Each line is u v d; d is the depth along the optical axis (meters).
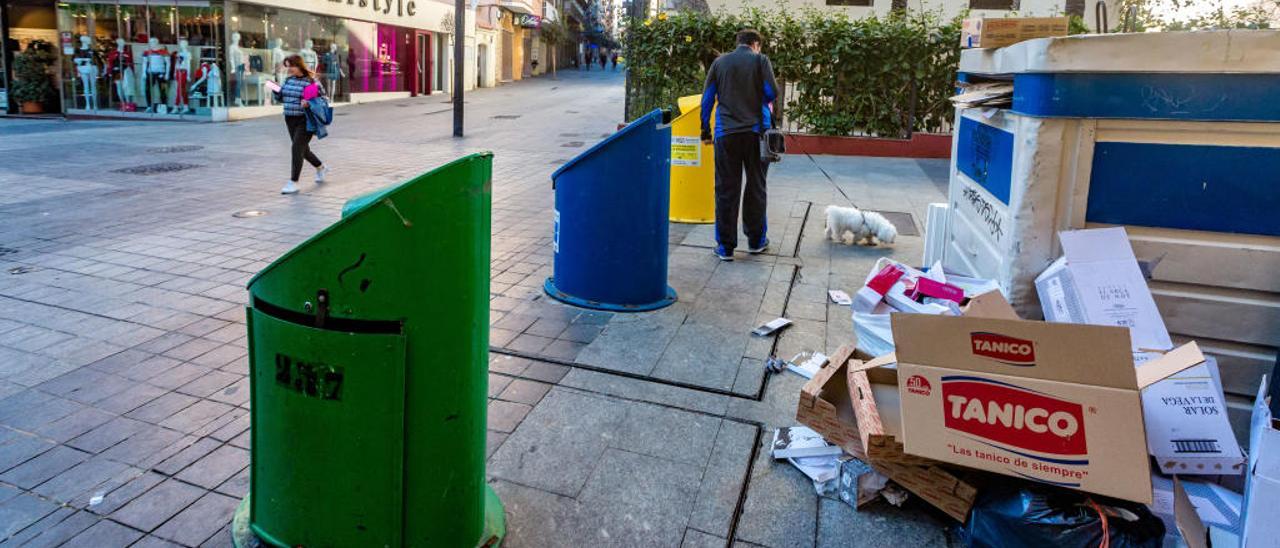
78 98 19.73
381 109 22.83
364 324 2.10
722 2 18.80
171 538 2.56
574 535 2.61
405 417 2.16
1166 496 2.48
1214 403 2.59
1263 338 2.91
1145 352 2.76
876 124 13.05
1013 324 2.29
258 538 2.43
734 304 5.01
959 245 4.30
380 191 2.09
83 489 2.83
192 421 3.37
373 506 2.21
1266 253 2.84
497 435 3.25
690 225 7.36
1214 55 2.72
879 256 6.34
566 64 67.31
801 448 3.04
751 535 2.62
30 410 3.43
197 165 11.23
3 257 5.95
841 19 13.16
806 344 4.34
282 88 9.16
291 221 7.47
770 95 5.78
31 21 20.36
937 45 12.66
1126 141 2.90
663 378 3.83
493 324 4.55
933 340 2.38
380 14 26.38
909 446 2.42
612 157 4.66
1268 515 2.03
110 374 3.83
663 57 13.42
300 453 2.21
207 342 4.27
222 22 19.34
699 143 7.27
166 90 19.42
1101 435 2.22
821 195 9.27
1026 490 2.34
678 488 2.89
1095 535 2.18
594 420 3.40
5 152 12.14
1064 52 2.82
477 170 2.17
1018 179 3.07
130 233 6.85
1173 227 2.92
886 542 2.58
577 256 4.92
